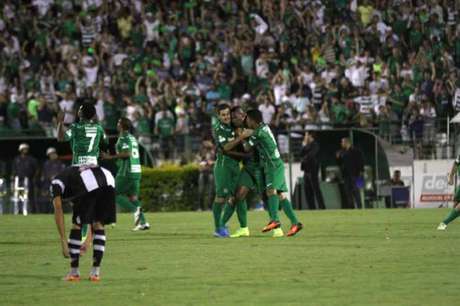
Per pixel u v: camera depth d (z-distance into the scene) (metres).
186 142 90.75
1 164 88.75
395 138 91.75
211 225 61.69
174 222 65.38
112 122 92.00
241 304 29.19
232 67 98.94
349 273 35.34
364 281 33.31
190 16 106.19
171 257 41.53
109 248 45.91
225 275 35.38
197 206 86.69
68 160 89.56
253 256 41.22
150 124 92.38
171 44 102.06
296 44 103.88
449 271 35.53
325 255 41.12
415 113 92.62
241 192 51.66
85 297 30.84
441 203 87.69
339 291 31.27
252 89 98.25
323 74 100.62
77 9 105.94
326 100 95.38
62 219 34.34
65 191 34.25
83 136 38.06
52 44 102.19
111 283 33.75
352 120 94.06
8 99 93.50
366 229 55.12
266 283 33.22
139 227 58.12
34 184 85.56
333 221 62.62
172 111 93.06
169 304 29.36
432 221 61.66
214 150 86.69
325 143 89.31
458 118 87.56
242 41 102.06
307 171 83.88
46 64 98.50
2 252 44.62
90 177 33.94
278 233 51.47
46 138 87.44
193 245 46.78
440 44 104.19
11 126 92.31
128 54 100.81
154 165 90.19
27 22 102.69
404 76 99.44
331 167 89.06
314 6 107.69
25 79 97.75
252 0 106.94
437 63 101.88
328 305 28.80
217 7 107.00
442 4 108.44
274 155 51.09
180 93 94.62
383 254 41.19
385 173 86.56
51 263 40.06
